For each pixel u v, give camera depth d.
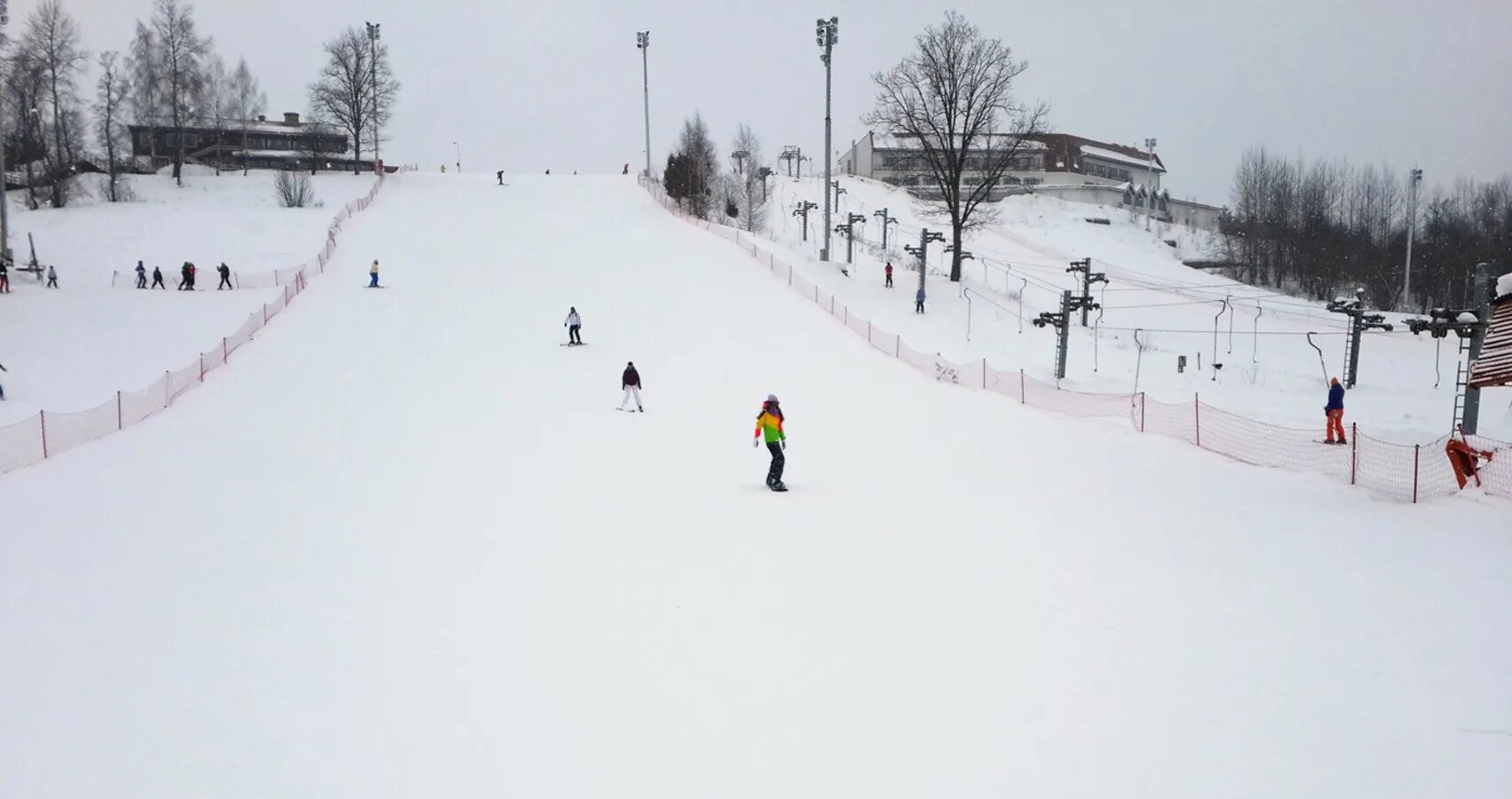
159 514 15.45
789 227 84.62
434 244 55.25
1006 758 7.25
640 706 8.18
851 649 9.36
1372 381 36.53
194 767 7.21
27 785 6.95
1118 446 21.22
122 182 73.38
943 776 7.00
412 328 36.34
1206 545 13.05
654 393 27.73
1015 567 12.05
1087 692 8.38
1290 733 7.62
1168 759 7.22
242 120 100.44
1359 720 7.84
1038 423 24.11
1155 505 15.54
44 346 33.06
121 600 11.14
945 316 44.84
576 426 23.38
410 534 14.03
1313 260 86.31
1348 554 12.53
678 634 9.80
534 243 55.59
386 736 7.70
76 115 79.44
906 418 24.78
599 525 14.39
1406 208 99.38
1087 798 6.70
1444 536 13.27
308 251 54.06
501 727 7.82
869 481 17.61
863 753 7.35
